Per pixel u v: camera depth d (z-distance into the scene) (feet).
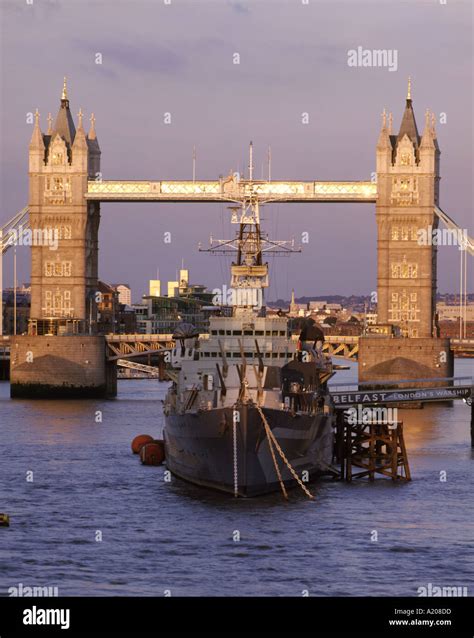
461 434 623.36
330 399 479.41
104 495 417.69
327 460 451.12
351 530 364.79
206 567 325.42
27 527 367.86
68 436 599.98
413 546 347.36
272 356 441.68
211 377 432.66
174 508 394.11
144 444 508.12
